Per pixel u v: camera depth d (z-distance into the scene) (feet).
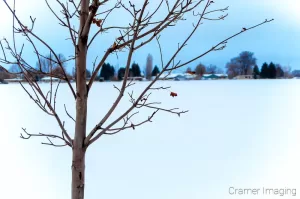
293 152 23.29
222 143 26.32
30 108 43.06
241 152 23.63
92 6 5.46
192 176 18.40
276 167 19.63
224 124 34.35
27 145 24.08
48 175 18.03
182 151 23.70
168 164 20.79
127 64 5.37
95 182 17.62
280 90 76.07
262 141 26.94
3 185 16.14
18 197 14.46
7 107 44.24
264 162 20.70
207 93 67.15
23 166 19.11
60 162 20.36
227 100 55.62
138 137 28.58
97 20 6.10
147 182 17.52
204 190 16.19
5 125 30.89
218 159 21.63
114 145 25.84
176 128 32.35
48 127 29.99
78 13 5.99
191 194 15.52
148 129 31.71
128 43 5.87
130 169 19.77
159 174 18.89
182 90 71.26
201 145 25.66
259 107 47.83
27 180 16.87
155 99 49.78
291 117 38.68
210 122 35.50
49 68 6.12
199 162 20.97
